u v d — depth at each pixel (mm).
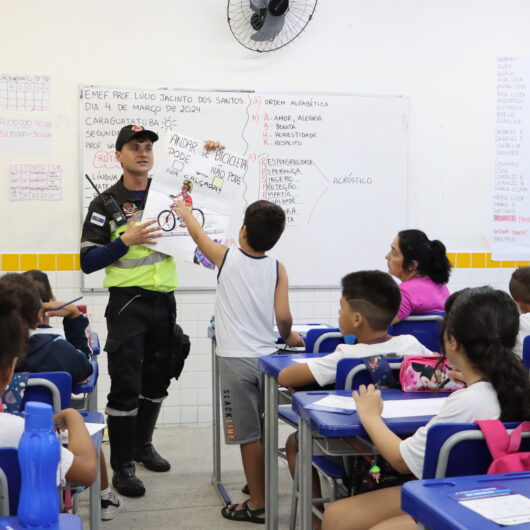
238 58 4352
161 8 4250
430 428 1409
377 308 2176
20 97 4105
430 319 2988
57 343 2217
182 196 2918
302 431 1919
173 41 4270
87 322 2580
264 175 4410
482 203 4711
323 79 4469
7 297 1411
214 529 2801
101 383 4266
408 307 2969
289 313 2857
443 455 1393
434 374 1999
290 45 4414
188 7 4277
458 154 4664
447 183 4664
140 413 3406
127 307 2992
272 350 2834
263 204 2766
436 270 3076
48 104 4137
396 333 2990
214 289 4387
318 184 4488
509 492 1171
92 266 2885
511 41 4688
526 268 2906
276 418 2447
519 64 4703
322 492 2713
